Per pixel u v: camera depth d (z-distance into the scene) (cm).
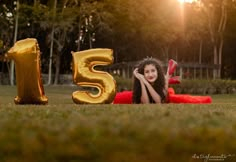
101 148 220
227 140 233
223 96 2603
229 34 4712
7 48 3766
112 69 4006
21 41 767
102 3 3888
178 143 226
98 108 494
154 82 906
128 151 220
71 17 3675
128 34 4269
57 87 3272
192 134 234
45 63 4303
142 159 219
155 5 4216
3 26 3822
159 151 221
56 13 3681
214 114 402
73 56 869
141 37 4338
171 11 4284
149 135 230
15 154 218
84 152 218
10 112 402
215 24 4534
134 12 4053
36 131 242
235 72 5169
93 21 3928
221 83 3144
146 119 307
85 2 3791
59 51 3888
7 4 3875
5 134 233
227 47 4972
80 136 229
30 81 757
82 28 4159
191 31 4484
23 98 770
